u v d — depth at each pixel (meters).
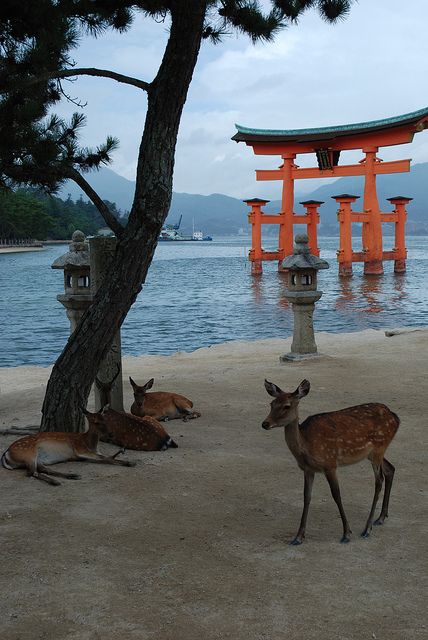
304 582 5.04
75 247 12.12
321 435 5.62
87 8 8.60
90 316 8.67
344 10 9.76
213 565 5.34
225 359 18.00
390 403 11.16
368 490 7.12
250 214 87.12
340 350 17.98
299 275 15.50
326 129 79.75
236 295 59.44
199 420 10.25
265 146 84.56
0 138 8.22
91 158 8.99
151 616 4.58
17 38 8.32
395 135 74.88
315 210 90.19
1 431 9.59
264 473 7.71
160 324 39.31
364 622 4.48
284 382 13.09
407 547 5.66
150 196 8.46
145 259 8.62
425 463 8.03
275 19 9.44
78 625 4.48
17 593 4.91
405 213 85.94
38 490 7.11
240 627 4.43
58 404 8.70
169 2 8.77
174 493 7.03
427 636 4.30
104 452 8.54
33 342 32.59
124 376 15.02
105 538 5.88
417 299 54.03
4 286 71.44
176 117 8.47
